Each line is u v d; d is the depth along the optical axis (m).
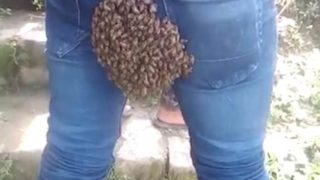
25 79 1.29
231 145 0.64
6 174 1.10
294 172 1.14
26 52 1.29
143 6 0.57
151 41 0.57
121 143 1.12
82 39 0.62
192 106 0.62
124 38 0.58
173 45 0.58
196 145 0.65
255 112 0.63
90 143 0.67
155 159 1.10
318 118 1.30
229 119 0.62
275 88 1.37
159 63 0.58
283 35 1.51
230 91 0.61
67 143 0.67
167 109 1.15
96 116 0.66
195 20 0.57
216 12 0.57
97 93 0.64
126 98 0.67
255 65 0.60
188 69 0.60
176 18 0.57
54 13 0.62
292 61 1.47
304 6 1.65
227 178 0.65
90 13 0.60
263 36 0.60
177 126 1.17
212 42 0.58
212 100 0.61
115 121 0.68
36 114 1.22
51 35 0.63
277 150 1.19
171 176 1.10
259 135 0.65
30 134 1.15
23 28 1.34
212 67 0.59
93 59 0.62
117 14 0.57
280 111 1.30
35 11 1.44
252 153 0.65
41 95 1.28
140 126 1.17
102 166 0.69
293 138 1.23
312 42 1.58
